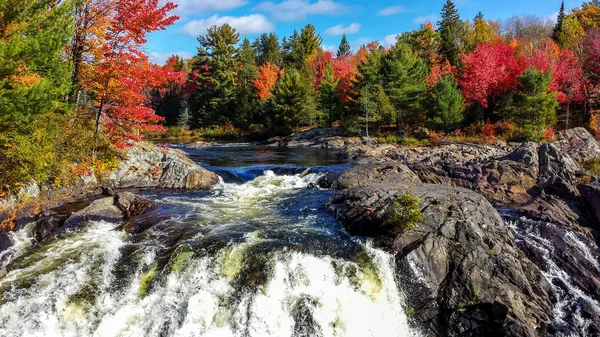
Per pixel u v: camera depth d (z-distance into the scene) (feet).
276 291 29.96
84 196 51.24
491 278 30.96
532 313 29.81
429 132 137.18
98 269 31.63
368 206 39.91
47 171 46.06
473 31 226.38
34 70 38.81
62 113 53.72
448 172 67.10
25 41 33.83
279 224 40.60
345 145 139.54
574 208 50.49
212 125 222.48
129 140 62.75
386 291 31.07
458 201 38.65
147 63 55.83
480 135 130.21
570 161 62.34
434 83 152.56
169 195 54.54
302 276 31.19
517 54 164.66
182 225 39.45
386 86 147.84
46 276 30.60
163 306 28.86
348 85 168.04
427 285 30.81
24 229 39.09
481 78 130.82
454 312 29.68
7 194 40.78
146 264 31.99
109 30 53.88
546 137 116.57
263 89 229.04
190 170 61.72
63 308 28.32
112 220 41.70
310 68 242.37
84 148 53.88
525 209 49.85
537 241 40.47
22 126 37.81
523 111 122.11
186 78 262.88
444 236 33.40
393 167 60.49
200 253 32.37
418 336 29.45
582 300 31.94
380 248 33.65
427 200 38.65
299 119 186.39
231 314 28.66
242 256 32.42
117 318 28.19
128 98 55.42
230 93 220.43
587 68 138.21
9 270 31.48
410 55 160.86
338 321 29.60
